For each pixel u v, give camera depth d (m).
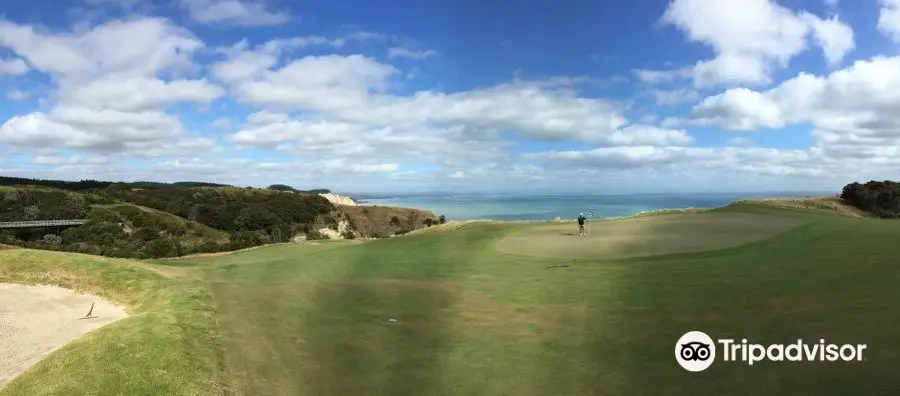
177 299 16.84
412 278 19.30
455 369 10.59
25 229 94.62
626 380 9.50
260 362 11.47
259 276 20.86
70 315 17.30
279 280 19.95
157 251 89.31
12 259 23.73
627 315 13.13
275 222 129.00
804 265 17.31
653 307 13.62
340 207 173.88
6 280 21.69
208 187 156.50
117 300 19.03
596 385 9.41
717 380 9.20
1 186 115.00
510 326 13.02
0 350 13.82
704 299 13.97
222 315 15.14
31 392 10.33
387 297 16.58
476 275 19.20
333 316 14.70
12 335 15.09
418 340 12.45
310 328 13.70
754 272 16.73
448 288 17.41
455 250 25.41
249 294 17.67
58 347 13.95
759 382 8.97
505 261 21.67
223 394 9.99
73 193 120.25
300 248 31.66
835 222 28.72
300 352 11.98
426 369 10.68
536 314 13.83
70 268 22.38
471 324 13.41
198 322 14.16
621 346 11.12
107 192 133.75
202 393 10.03
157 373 10.76
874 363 9.29
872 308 12.26
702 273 17.02
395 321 14.00
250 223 125.31
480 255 23.61
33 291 20.33
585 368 10.16
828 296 13.48
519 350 11.38
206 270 22.72
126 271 21.72
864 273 15.66
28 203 107.50
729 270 17.25
